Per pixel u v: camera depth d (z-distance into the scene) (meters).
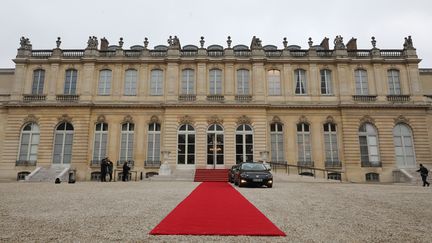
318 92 31.84
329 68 32.50
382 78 32.06
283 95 31.77
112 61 32.38
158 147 30.88
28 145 30.70
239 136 30.56
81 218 7.64
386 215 8.38
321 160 30.39
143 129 31.06
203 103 30.70
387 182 28.84
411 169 30.02
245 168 19.28
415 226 6.94
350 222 7.33
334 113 31.39
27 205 9.87
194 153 30.19
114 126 31.11
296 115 31.39
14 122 30.94
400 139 30.95
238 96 31.30
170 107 30.83
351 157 30.14
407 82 32.00
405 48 32.66
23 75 32.09
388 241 5.61
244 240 5.60
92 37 32.84
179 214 8.27
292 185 20.00
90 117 31.11
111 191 14.76
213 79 32.28
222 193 14.03
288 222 7.27
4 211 8.69
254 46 32.53
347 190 16.30
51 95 31.58
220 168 29.67
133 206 9.70
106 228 6.54
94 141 30.88
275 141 31.06
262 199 11.82
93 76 31.94
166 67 32.41
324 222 7.30
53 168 29.73
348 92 31.59
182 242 5.43
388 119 31.05
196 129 30.52
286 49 32.75
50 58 32.25
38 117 31.02
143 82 32.06
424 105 30.92
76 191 14.75
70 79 32.31
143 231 6.28
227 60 32.09
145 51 32.69
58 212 8.53
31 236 5.80
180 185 19.41
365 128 31.08
